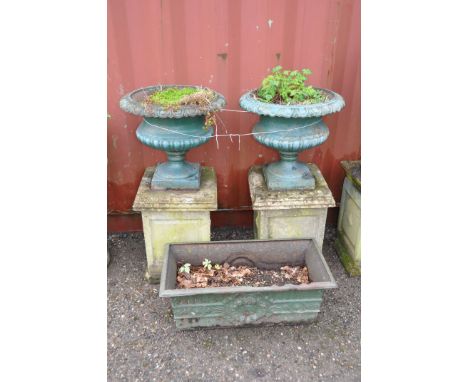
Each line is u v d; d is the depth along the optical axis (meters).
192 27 2.36
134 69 2.45
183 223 2.37
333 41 2.49
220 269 2.40
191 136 2.12
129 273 2.64
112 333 2.19
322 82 2.61
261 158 2.83
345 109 2.72
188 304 2.05
